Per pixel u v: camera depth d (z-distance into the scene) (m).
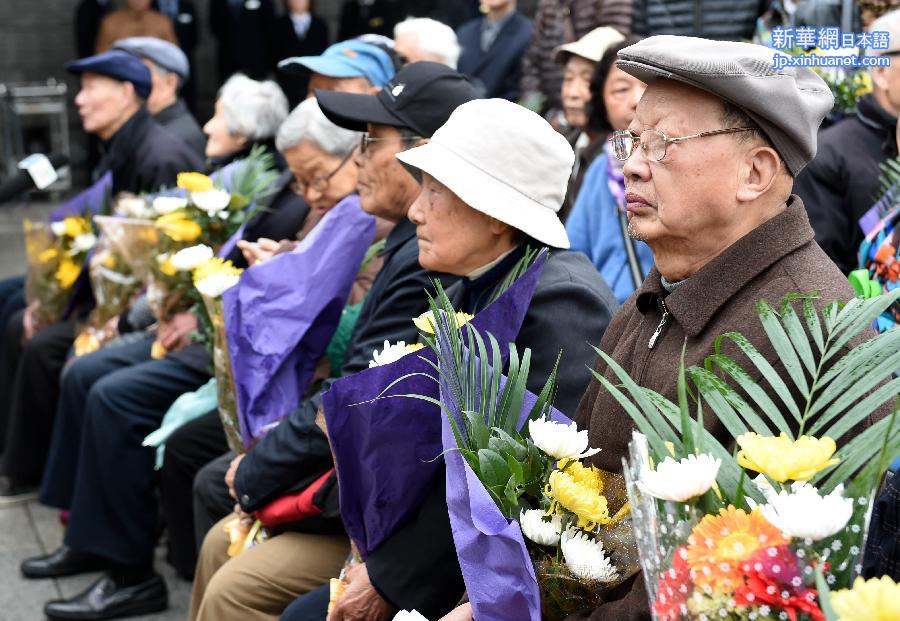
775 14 5.18
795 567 1.43
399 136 3.32
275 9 12.11
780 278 2.01
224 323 3.54
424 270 3.14
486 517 1.95
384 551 2.45
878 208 3.26
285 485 3.24
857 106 3.94
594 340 2.76
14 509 5.64
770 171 2.01
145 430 4.59
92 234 5.66
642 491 1.58
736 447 1.73
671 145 2.01
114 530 4.55
